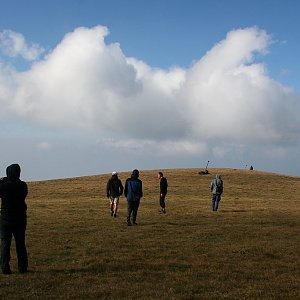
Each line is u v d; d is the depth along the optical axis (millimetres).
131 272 12336
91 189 57188
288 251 15711
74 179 72750
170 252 15281
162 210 29719
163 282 11281
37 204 38062
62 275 11898
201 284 11078
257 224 23344
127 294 10172
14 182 11773
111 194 26859
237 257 14586
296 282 11500
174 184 63531
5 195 11633
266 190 58500
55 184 64875
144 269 12750
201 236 18953
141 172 83500
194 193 53156
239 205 37562
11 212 11742
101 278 11633
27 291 10359
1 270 12180
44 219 25453
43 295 10031
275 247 16406
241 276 12055
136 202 22750
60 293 10219
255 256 14750
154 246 16453
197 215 28031
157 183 63969
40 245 16469
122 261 13734
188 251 15539
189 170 87250
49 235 19000
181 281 11367
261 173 84062
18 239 12062
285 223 24000
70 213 29438
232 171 86312
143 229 21031
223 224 23234
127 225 22625
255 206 36719
